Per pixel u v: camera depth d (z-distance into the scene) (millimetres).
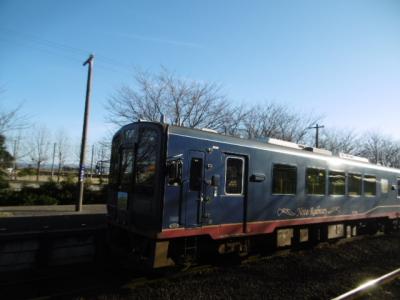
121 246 8305
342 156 13234
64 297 6266
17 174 38000
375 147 38688
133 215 7766
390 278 8203
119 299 6250
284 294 6871
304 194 10648
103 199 17984
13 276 7621
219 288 7020
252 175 9031
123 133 8555
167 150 7312
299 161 10539
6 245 7773
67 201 17125
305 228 11125
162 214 7109
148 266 7176
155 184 7262
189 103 20156
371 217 14156
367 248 12102
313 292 7031
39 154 40250
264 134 24609
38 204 16219
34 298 6219
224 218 8312
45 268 8070
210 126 20609
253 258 9719
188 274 7953
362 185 13594
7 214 12148
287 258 9844
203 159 7934
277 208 9711
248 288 7109
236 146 8672
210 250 8406
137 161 7902
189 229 7559
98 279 7430
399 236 15398
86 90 15328
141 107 19641
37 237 8156
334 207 11945
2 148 20875
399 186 16547
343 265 9500
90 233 8945
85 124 15008
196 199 7723
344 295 6668
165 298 6398
